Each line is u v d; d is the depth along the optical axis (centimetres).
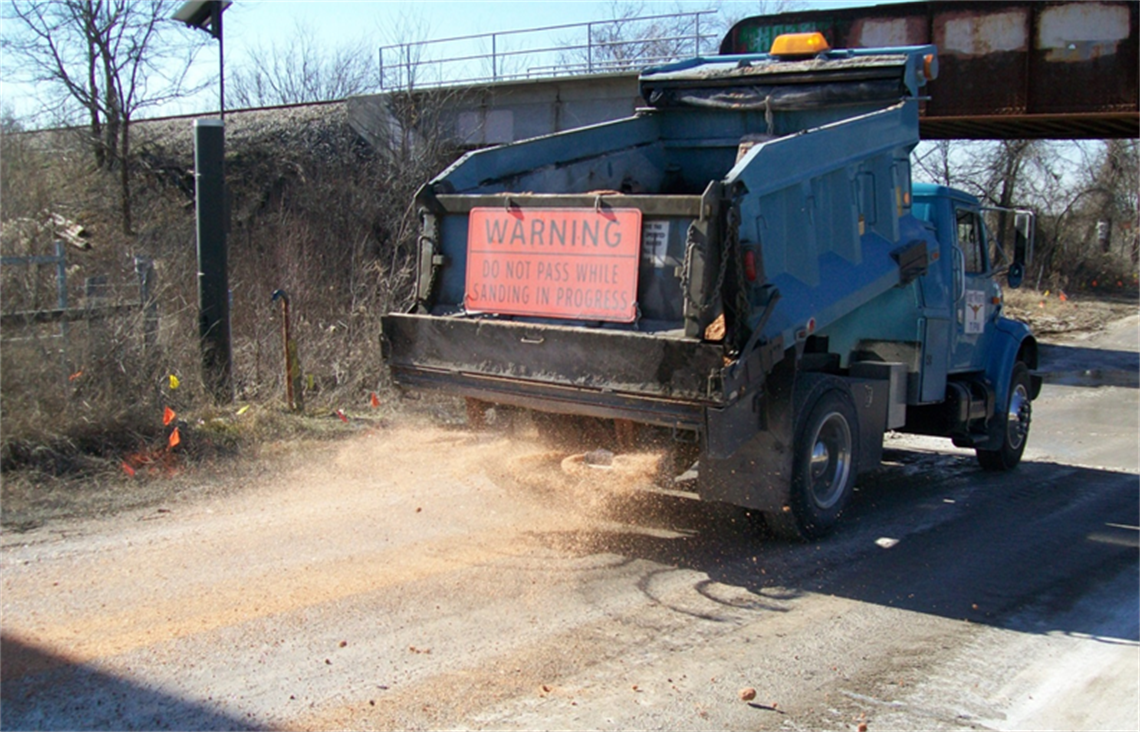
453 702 421
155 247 1420
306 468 821
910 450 1125
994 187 4003
